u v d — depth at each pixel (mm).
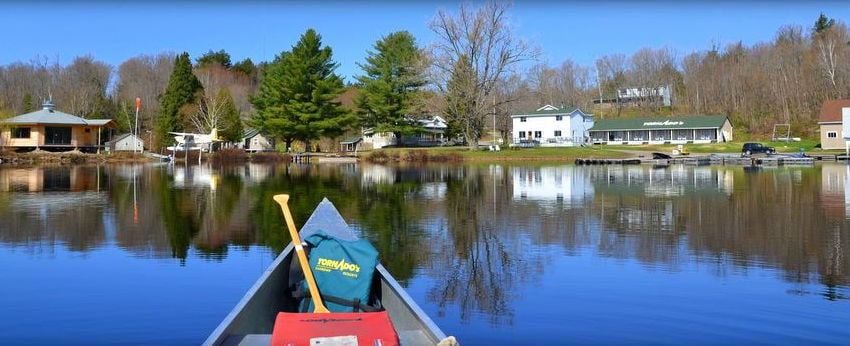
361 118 60969
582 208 17156
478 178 30031
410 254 10719
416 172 36031
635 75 106250
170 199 19797
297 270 6633
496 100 55156
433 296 7945
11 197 20125
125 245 11336
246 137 67375
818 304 7406
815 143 64312
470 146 54906
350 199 20047
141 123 71188
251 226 13758
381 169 39969
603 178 29000
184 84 63000
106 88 94562
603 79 112125
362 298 5652
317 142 65875
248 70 107750
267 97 63312
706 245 11328
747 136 77375
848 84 77125
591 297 7789
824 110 58969
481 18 50469
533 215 15773
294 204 18516
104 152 53344
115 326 6629
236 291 8047
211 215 15672
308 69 54656
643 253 10625
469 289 8250
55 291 8016
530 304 7527
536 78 99062
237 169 40250
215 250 10898
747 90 86250
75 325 6664
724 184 24656
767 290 8047
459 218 15305
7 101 82250
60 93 82438
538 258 10281
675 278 8750
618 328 6617
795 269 9273
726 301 7555
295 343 3980
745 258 10109
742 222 14172
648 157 49750
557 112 70875
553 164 44438
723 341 6234
